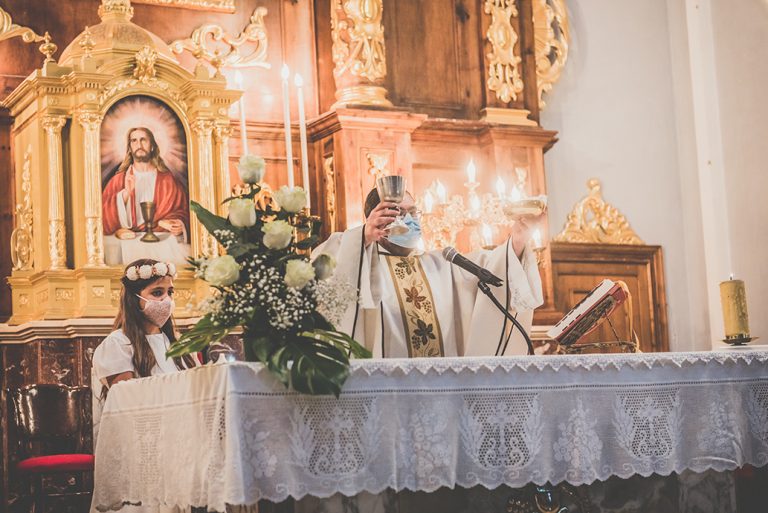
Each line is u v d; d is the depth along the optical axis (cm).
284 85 779
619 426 410
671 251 1020
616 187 1006
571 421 402
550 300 916
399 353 491
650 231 1015
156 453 430
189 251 764
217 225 401
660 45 1044
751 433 436
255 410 363
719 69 1015
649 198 1018
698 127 1024
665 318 1007
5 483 694
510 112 931
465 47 941
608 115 1012
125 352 562
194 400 391
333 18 881
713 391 430
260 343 373
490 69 934
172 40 844
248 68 865
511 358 396
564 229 980
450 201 889
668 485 439
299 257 397
